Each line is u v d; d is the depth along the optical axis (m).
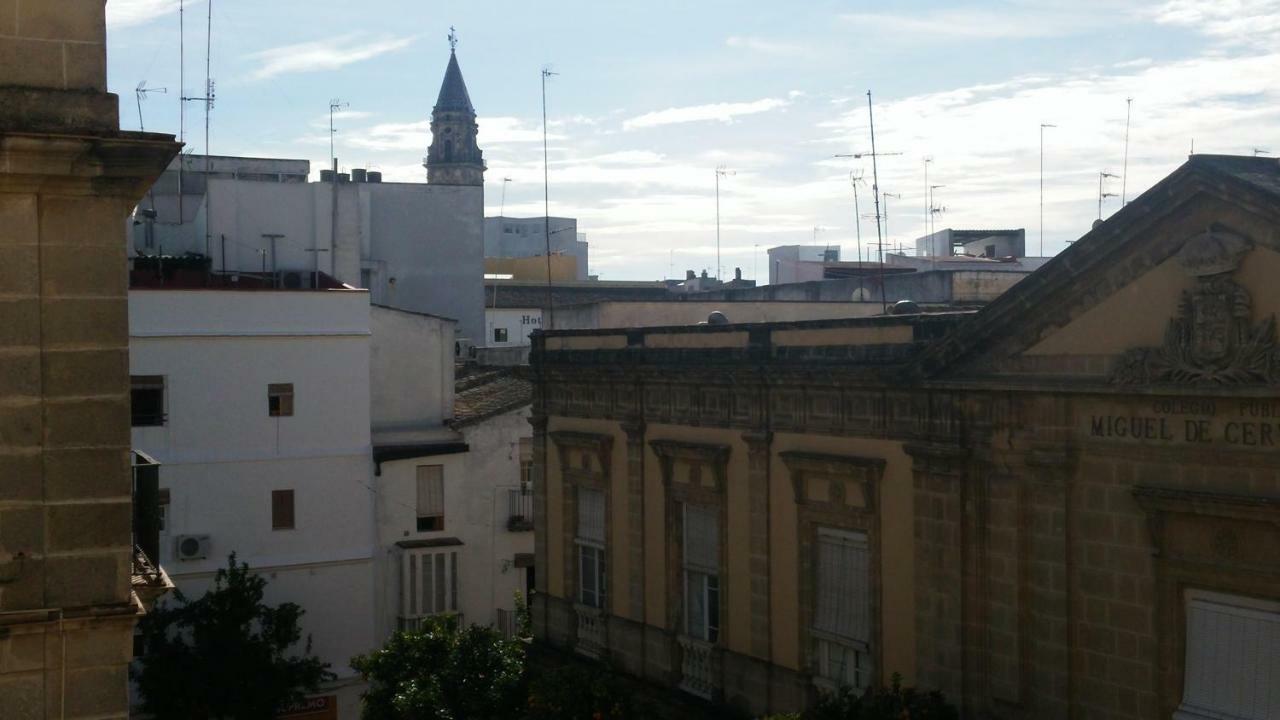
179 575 35.31
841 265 52.41
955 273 38.03
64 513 10.88
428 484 38.59
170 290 35.34
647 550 24.36
